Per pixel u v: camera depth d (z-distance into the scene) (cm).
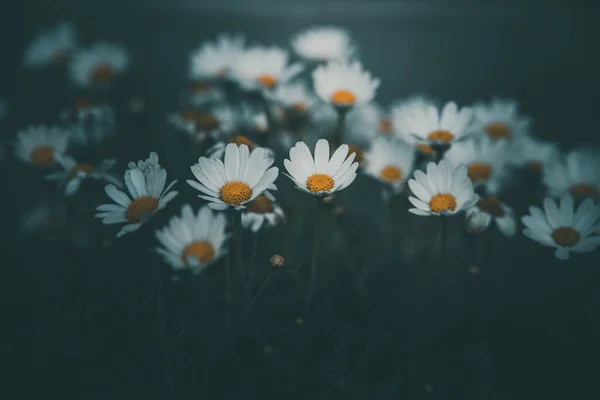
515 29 121
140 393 45
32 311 51
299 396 44
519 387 47
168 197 40
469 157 50
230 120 56
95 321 47
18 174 66
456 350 47
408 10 126
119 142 59
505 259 56
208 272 45
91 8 124
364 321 47
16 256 56
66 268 50
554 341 49
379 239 52
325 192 40
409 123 47
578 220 44
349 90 50
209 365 44
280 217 45
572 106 91
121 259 49
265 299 46
